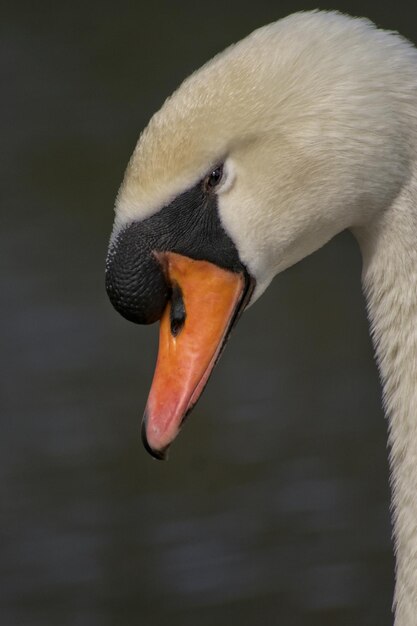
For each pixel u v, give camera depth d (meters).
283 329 14.89
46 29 20.33
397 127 6.37
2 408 13.69
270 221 6.60
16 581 11.79
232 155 6.56
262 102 6.48
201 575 11.68
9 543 12.20
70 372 14.10
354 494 12.45
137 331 14.63
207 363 6.67
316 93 6.44
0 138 18.09
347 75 6.41
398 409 6.59
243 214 6.61
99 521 12.38
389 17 19.52
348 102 6.40
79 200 16.84
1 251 15.88
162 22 20.33
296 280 15.71
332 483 12.59
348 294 15.39
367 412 13.50
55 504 12.59
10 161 17.64
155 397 6.67
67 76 19.22
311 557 11.82
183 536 12.10
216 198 6.61
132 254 6.67
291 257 6.74
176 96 6.64
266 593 11.48
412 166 6.40
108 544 12.10
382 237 6.53
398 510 6.56
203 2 20.75
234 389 13.89
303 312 15.13
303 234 6.63
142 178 6.65
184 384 6.64
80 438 13.29
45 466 13.04
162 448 6.60
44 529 12.31
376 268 6.56
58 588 11.69
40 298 15.01
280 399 13.73
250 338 14.77
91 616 11.36
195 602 11.42
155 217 6.65
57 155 17.67
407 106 6.37
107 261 6.75
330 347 14.51
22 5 20.84
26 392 13.85
